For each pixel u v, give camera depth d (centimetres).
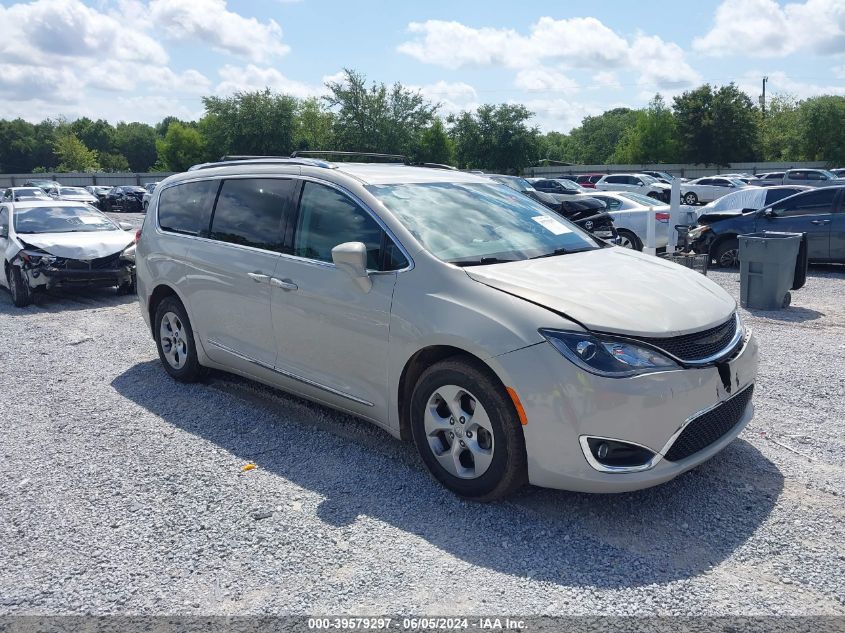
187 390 577
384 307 388
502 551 323
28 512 374
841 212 1157
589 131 12412
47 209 1114
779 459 413
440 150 5778
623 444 322
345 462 427
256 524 354
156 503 380
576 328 326
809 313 845
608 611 278
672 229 1126
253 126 5769
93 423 507
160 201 600
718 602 282
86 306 1007
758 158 5919
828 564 306
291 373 461
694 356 339
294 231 459
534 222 459
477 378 347
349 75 5631
